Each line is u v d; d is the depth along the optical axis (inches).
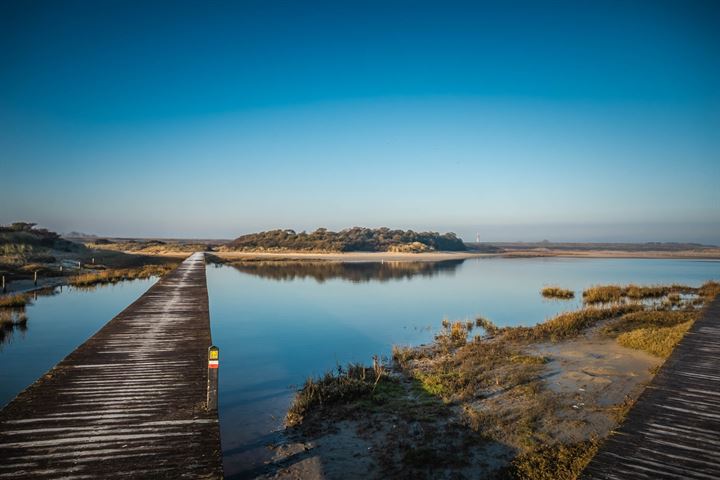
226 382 403.5
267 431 295.0
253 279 1418.6
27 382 395.9
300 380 410.3
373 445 269.7
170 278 971.9
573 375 390.0
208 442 215.9
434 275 1600.6
